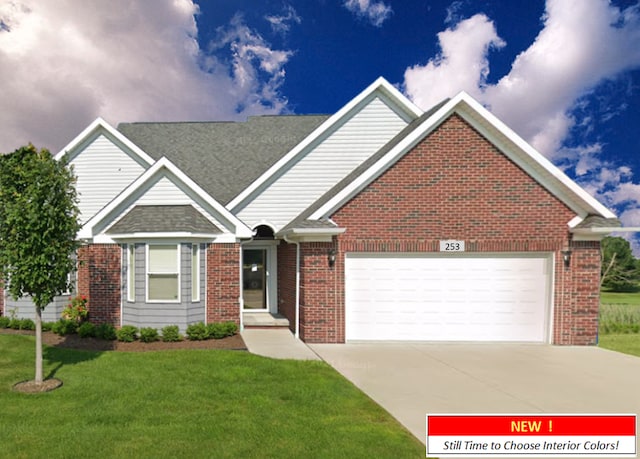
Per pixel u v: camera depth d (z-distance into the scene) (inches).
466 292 474.3
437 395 297.9
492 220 468.8
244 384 312.5
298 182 626.8
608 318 710.5
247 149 729.6
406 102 628.1
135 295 498.3
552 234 467.5
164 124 784.9
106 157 657.6
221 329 487.8
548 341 468.8
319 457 201.2
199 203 539.2
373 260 474.0
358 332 471.8
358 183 461.1
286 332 528.7
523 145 452.4
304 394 291.6
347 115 635.5
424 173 469.4
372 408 267.9
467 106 461.1
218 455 202.1
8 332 518.0
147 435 223.1
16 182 307.9
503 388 315.9
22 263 296.7
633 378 345.4
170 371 345.1
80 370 346.9
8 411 256.7
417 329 473.1
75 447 209.0
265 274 655.8
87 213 652.7
